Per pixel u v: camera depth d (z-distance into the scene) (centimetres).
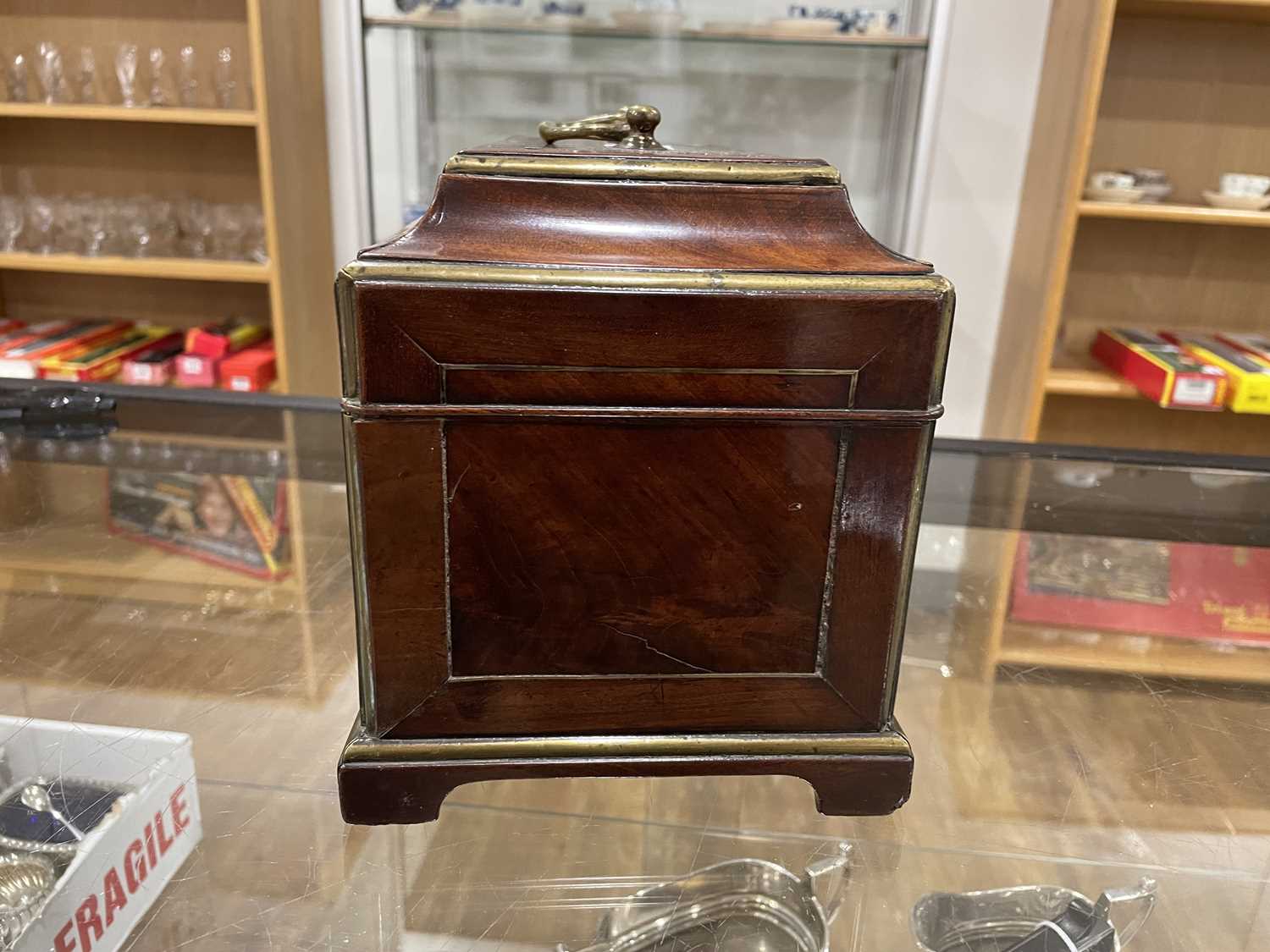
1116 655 71
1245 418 209
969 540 88
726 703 53
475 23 182
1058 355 201
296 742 58
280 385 187
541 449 47
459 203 48
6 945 44
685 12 182
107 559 80
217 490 94
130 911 47
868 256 48
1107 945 47
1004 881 52
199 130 205
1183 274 199
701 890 51
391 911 49
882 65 184
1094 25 156
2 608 72
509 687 51
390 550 48
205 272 181
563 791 56
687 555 50
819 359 47
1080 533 90
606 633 51
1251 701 66
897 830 55
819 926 49
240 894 49
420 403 46
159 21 197
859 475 49
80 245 193
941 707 65
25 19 198
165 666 65
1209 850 53
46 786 53
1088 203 166
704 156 52
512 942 47
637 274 45
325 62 193
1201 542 89
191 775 55
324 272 202
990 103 188
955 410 211
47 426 108
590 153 51
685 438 48
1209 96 187
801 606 51
